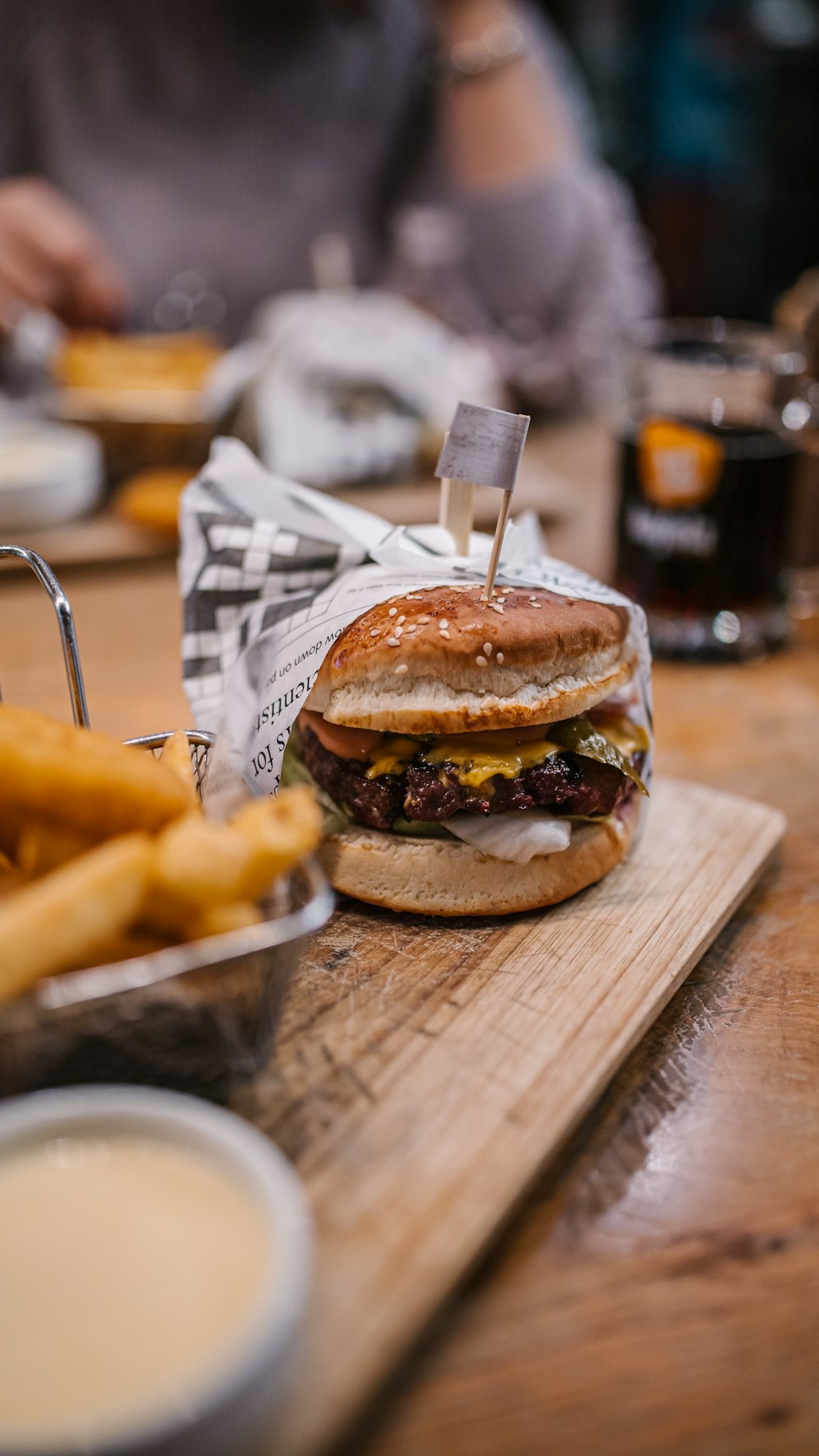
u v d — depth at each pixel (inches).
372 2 47.4
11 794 13.8
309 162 47.9
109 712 23.5
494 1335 12.6
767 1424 12.0
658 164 65.7
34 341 36.0
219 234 47.0
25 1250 11.3
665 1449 11.8
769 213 60.2
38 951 12.5
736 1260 13.3
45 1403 10.4
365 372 33.3
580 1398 12.1
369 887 17.6
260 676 18.1
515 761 17.0
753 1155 14.5
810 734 24.2
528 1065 15.1
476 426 17.1
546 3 64.1
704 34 57.6
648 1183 14.1
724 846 19.6
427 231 45.2
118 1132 12.1
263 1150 11.9
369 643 17.1
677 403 25.9
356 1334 12.1
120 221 46.1
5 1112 12.0
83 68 45.2
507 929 17.6
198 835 13.2
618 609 18.6
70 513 31.5
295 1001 16.1
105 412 33.0
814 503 29.8
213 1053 13.8
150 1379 10.6
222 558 19.2
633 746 18.8
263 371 32.7
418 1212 13.2
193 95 46.1
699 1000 16.9
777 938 18.3
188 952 13.0
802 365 26.0
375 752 17.4
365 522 19.7
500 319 46.5
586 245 46.8
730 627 26.8
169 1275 11.2
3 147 46.1
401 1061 15.1
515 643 16.9
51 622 27.5
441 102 48.8
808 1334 12.6
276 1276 10.9
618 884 18.6
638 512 26.2
